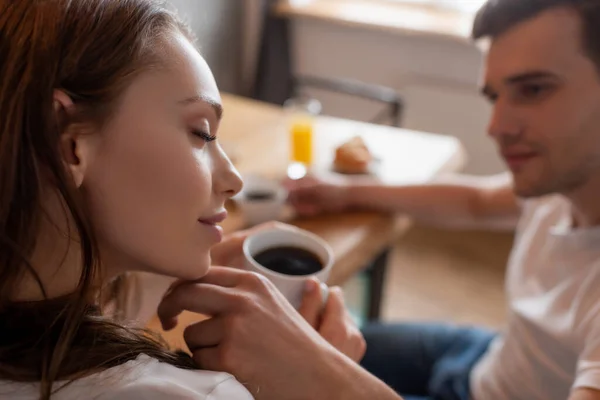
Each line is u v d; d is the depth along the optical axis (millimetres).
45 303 537
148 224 552
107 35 508
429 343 1327
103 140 520
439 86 2596
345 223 1236
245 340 658
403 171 1441
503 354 1146
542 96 963
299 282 767
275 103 2777
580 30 915
